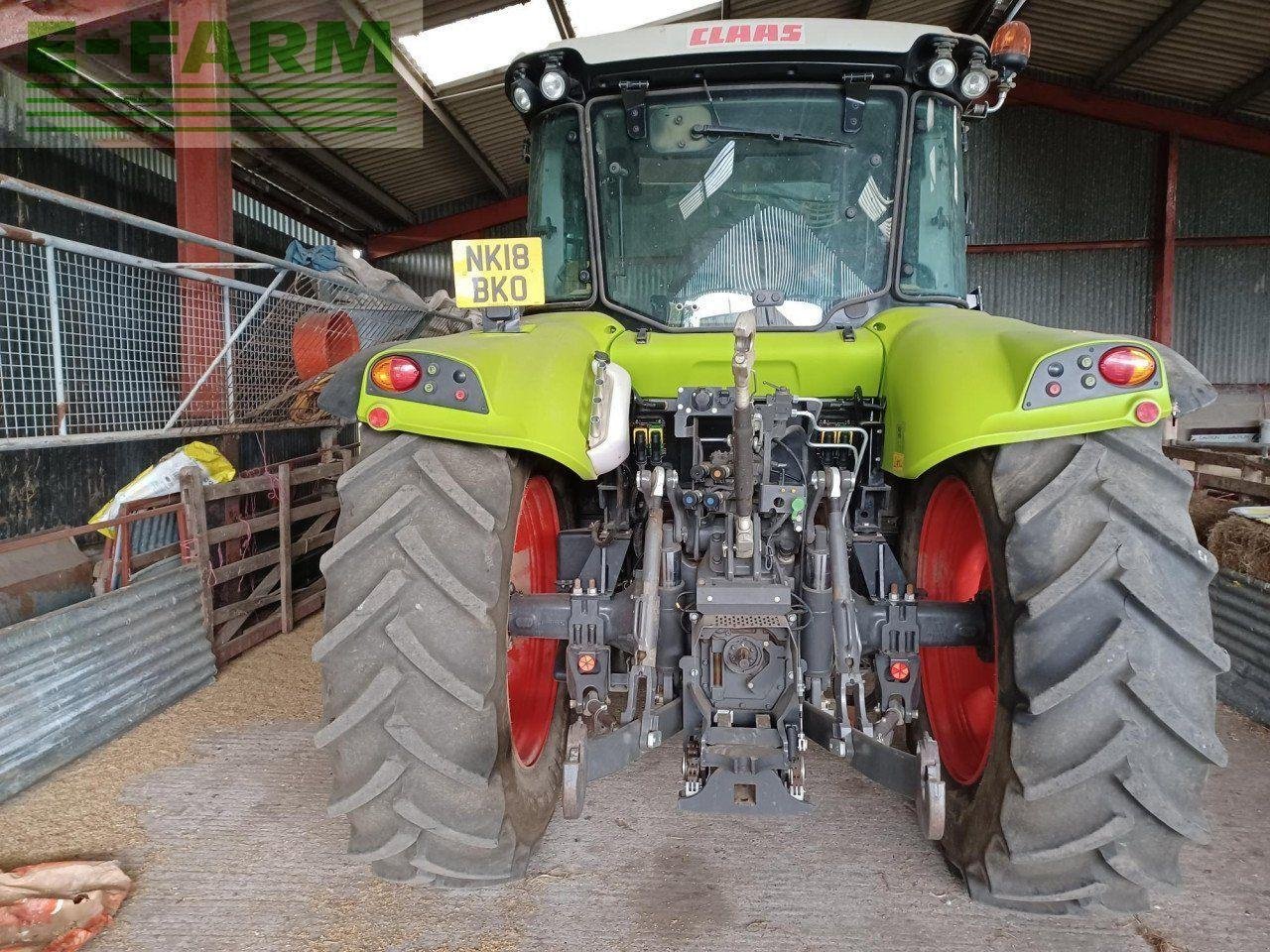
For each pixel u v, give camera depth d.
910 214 2.26
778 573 1.78
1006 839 1.61
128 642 3.12
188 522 3.65
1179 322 12.33
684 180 2.26
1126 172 12.24
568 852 2.13
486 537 1.61
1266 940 1.79
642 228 2.28
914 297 2.25
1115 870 1.56
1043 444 1.59
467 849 1.71
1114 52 10.94
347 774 1.63
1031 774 1.54
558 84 2.22
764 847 2.15
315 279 5.15
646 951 1.74
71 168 6.05
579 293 2.34
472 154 10.77
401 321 6.28
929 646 1.97
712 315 2.25
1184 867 2.08
